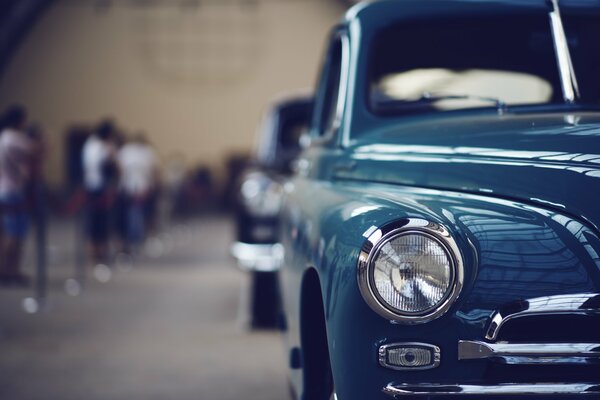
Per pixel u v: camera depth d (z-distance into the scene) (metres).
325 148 4.52
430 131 3.76
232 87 36.53
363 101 4.27
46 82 36.06
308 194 4.30
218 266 14.26
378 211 3.08
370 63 4.36
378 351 2.91
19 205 11.58
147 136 36.41
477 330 2.89
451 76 4.38
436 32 4.44
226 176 36.38
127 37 36.25
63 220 27.77
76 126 36.19
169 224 24.05
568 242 2.95
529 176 3.13
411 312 2.86
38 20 35.88
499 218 3.02
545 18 4.41
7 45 34.69
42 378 6.39
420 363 2.89
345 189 3.80
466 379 2.89
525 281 2.90
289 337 4.55
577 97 4.06
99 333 8.19
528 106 4.06
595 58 4.20
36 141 11.64
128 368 6.70
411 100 4.22
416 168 3.52
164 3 36.25
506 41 4.40
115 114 36.38
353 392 2.97
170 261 15.11
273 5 36.34
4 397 5.84
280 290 5.34
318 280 3.67
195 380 6.30
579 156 3.09
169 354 7.20
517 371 2.91
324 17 36.31
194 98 36.53
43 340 7.87
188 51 36.41
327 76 4.96
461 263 2.88
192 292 11.04
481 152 3.36
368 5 4.62
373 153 3.87
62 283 11.95
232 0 36.31
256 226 8.07
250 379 6.33
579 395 2.83
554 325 2.91
